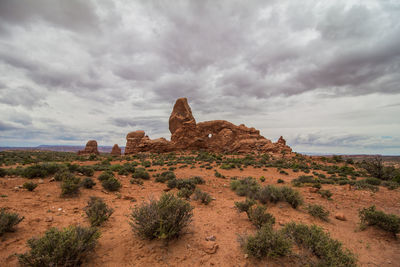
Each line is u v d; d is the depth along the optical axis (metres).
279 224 7.17
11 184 10.98
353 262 4.23
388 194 13.70
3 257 4.04
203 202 10.16
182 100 76.50
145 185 15.30
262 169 32.69
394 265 4.86
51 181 12.31
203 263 4.42
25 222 6.04
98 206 6.78
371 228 7.08
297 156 53.28
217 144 70.75
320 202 11.19
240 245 5.26
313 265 4.10
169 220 5.16
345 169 32.84
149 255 4.57
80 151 79.88
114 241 5.17
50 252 3.72
